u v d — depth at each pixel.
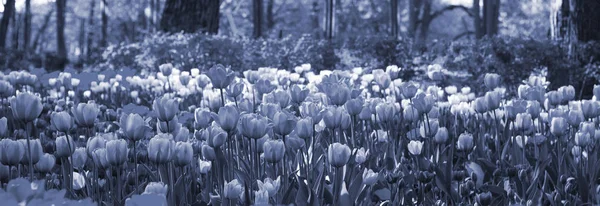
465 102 5.69
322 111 3.49
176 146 3.03
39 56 20.86
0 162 2.86
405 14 48.22
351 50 15.05
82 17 51.25
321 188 3.26
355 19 44.66
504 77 13.58
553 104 4.99
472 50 13.84
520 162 4.48
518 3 49.22
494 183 4.04
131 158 3.66
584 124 4.07
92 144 3.20
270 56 13.54
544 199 3.70
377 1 45.09
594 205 3.36
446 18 51.53
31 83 6.53
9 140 2.82
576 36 14.01
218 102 4.06
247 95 5.18
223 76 3.93
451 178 3.80
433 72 6.30
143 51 13.26
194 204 3.09
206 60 12.91
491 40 13.87
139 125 3.01
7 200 1.98
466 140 4.30
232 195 2.85
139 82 7.90
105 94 7.79
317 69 14.27
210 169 3.57
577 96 13.77
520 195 3.73
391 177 3.45
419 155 4.02
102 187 3.41
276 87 5.72
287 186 3.26
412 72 14.55
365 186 3.41
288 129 3.23
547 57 13.63
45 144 4.20
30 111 2.92
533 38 14.29
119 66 13.39
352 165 3.49
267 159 3.17
